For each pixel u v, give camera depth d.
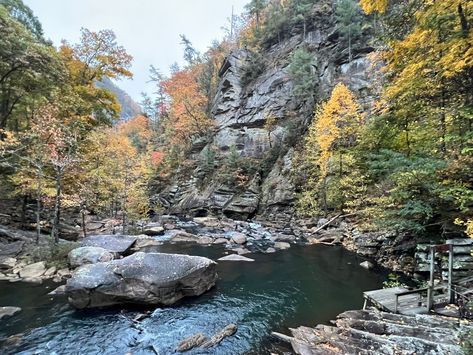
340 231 23.81
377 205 17.38
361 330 8.13
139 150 60.88
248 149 44.62
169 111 58.38
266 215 35.41
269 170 40.03
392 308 8.77
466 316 7.63
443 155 13.44
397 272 14.74
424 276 12.61
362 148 20.94
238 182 40.06
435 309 8.30
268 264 17.09
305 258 18.36
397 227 14.07
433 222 12.98
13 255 15.75
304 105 41.81
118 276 11.09
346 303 11.45
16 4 28.55
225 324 9.85
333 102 27.56
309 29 49.06
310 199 29.81
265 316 10.44
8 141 17.44
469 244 10.83
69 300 10.82
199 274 12.54
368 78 36.16
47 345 8.43
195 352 8.11
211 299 12.01
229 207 37.78
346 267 16.34
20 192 19.98
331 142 27.58
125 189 24.02
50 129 17.03
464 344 5.57
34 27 30.86
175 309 11.00
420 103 14.95
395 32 14.02
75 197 20.44
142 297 10.86
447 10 11.41
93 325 9.62
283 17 52.16
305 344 7.87
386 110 18.48
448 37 11.68
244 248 21.06
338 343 7.57
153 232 25.59
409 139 17.23
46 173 19.64
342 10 40.19
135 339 8.83
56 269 14.44
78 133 22.02
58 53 25.06
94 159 26.25
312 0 50.03
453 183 11.60
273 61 50.34
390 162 12.96
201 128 50.97
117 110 31.02
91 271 11.33
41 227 21.22
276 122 43.72
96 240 18.23
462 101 13.43
